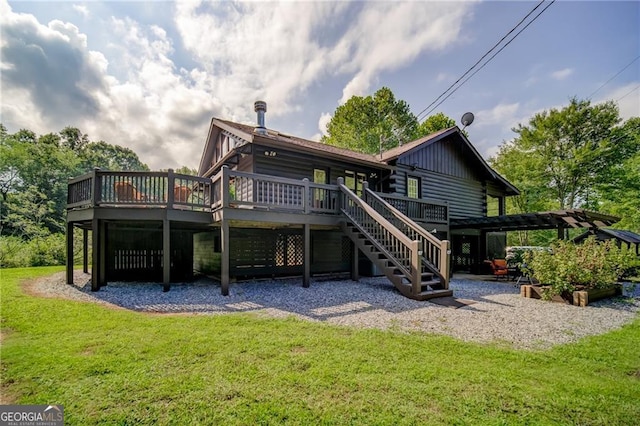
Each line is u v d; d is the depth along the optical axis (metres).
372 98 29.28
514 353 3.44
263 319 4.63
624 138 19.05
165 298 6.08
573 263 6.50
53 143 33.22
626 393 2.55
